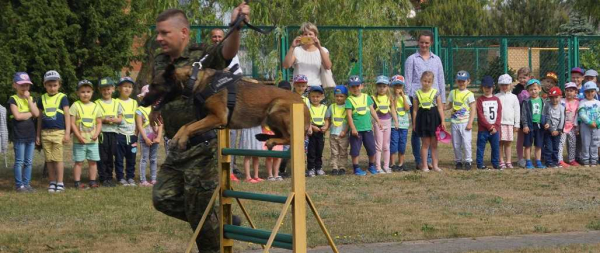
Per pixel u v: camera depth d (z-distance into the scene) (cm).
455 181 1218
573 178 1248
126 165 1214
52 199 1039
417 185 1180
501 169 1373
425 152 1355
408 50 2152
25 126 1130
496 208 963
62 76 1223
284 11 1961
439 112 1352
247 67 1739
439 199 1040
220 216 611
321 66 1298
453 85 2030
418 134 1358
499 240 764
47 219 895
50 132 1130
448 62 2014
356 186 1166
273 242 572
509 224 852
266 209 956
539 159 1423
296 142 549
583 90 1496
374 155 1327
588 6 2677
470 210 949
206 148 586
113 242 770
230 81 553
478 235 793
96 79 1254
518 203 1005
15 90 1195
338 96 1320
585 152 1441
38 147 1176
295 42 1278
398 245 744
